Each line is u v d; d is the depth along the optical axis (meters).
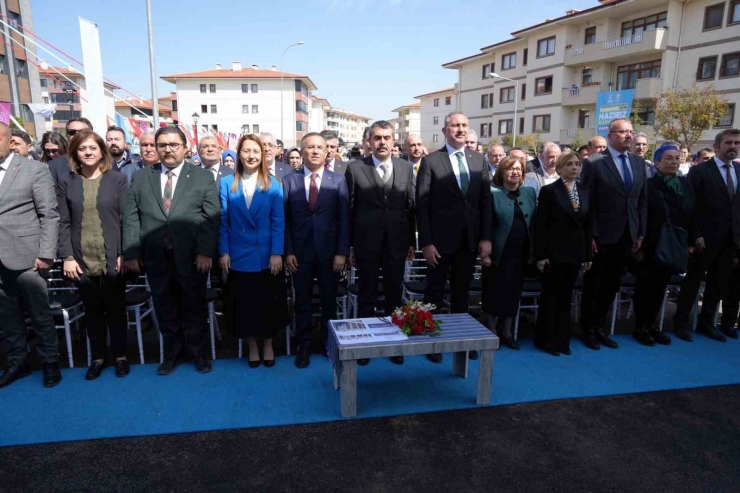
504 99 30.53
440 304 3.91
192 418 2.88
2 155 3.07
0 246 3.06
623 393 3.31
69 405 3.01
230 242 3.51
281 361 3.76
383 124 3.62
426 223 3.74
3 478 2.33
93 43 7.44
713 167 4.20
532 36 26.61
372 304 3.82
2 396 3.11
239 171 3.55
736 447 2.69
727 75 18.64
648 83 20.36
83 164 3.33
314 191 3.63
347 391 2.89
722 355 3.99
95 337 3.42
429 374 3.61
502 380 3.49
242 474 2.39
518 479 2.39
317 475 2.39
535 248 3.95
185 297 3.47
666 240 3.96
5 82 19.89
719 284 4.33
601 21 22.98
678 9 20.03
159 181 3.38
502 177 3.98
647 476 2.43
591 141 5.17
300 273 3.65
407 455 2.57
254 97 49.12
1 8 19.47
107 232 3.31
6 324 3.27
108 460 2.48
